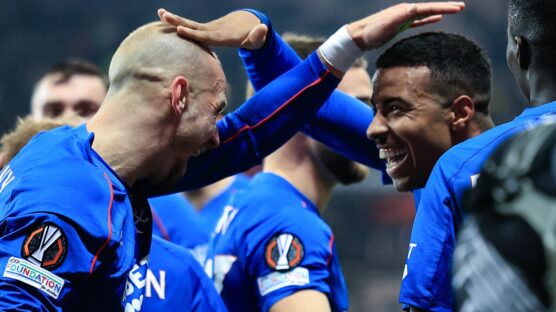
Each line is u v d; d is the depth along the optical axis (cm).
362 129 970
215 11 6606
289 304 945
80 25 6325
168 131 772
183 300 904
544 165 443
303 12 6588
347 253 4528
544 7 659
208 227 1480
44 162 729
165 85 765
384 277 4512
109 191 729
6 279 678
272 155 1055
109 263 718
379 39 877
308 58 905
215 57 810
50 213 692
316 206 1049
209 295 932
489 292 440
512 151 462
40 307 677
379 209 4531
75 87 1512
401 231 4512
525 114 678
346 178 1050
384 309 4447
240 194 1061
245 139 896
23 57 6166
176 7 6538
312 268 962
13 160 771
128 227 745
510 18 703
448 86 807
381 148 839
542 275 421
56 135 765
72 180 714
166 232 1282
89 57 6247
